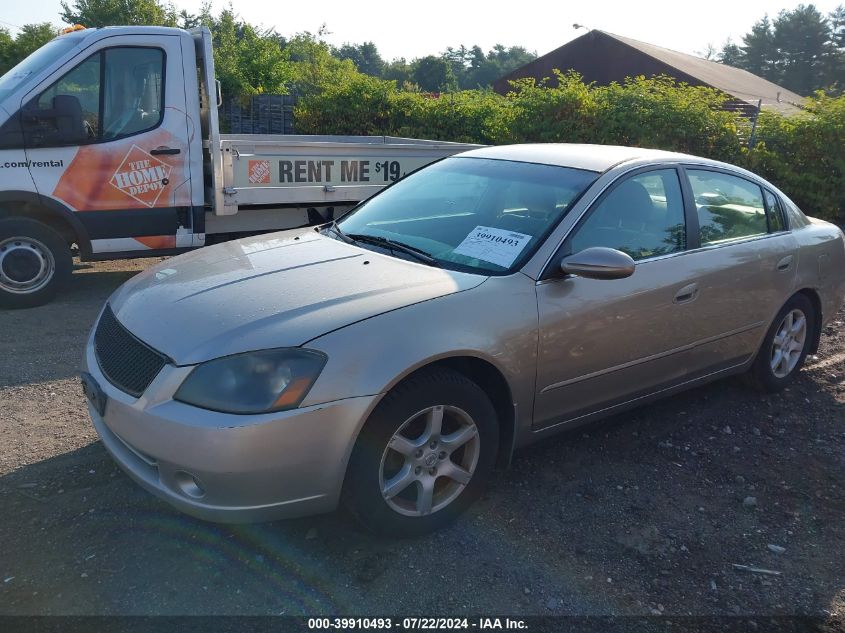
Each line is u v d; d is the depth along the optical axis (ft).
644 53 97.76
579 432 13.65
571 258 10.75
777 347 15.72
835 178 37.83
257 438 8.34
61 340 17.69
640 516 10.96
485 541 10.10
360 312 9.29
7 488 10.84
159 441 8.57
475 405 10.03
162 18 96.07
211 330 9.04
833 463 13.04
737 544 10.41
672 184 13.32
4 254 19.88
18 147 19.19
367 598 8.85
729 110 43.57
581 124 40.55
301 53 86.99
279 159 22.79
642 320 12.01
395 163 25.68
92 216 20.45
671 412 14.80
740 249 13.92
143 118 20.74
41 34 83.51
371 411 8.96
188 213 21.94
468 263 11.19
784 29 279.69
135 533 9.87
